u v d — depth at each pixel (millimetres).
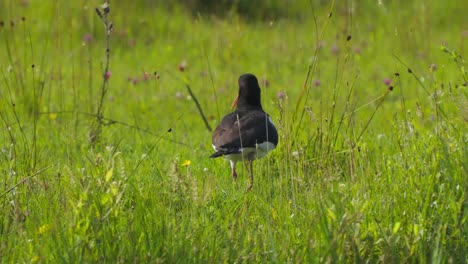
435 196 8781
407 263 8195
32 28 21875
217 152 11133
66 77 18391
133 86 17953
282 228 8922
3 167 11102
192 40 22812
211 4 25547
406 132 10203
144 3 24797
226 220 9062
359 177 9859
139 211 8656
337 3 25531
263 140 11344
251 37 23375
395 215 8781
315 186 9312
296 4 26781
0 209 9250
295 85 18312
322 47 21344
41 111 15164
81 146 12992
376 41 22625
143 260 7938
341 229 7918
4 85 16156
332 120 11562
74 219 7938
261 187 10453
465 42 22703
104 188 8570
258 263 8461
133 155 12422
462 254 8375
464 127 9930
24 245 8398
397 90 17250
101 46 21812
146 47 22125
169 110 16469
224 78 19219
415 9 23578
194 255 8078
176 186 9344
